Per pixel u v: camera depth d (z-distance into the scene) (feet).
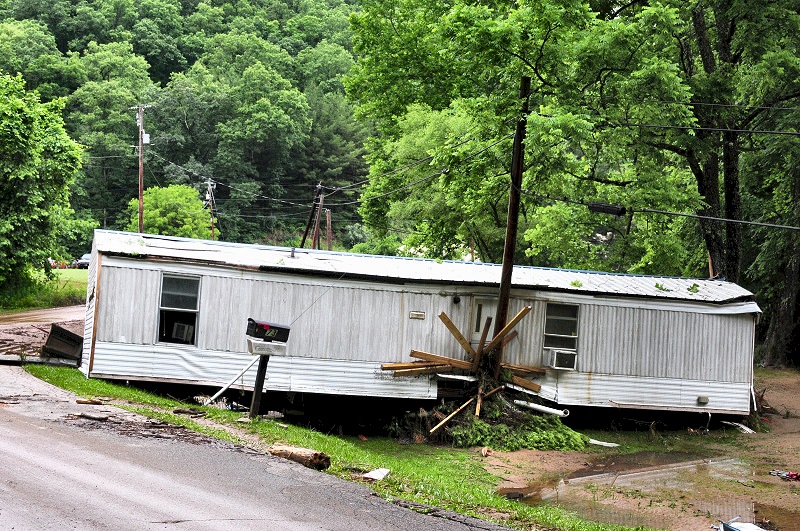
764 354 129.29
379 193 127.03
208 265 67.97
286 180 336.08
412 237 128.36
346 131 347.36
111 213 307.37
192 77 351.05
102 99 322.14
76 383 57.62
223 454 39.50
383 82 125.80
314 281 70.49
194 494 31.65
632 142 82.84
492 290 74.49
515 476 58.59
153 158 318.24
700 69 99.55
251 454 40.47
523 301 76.07
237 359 68.49
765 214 124.16
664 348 79.15
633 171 93.20
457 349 73.61
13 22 362.53
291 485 35.04
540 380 76.02
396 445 65.51
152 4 418.10
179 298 67.77
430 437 67.92
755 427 81.87
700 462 67.00
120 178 312.91
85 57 348.79
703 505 52.19
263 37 433.07
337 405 73.05
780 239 118.93
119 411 48.03
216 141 330.54
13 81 130.82
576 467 62.95
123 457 36.14
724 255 98.17
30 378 57.82
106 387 59.21
